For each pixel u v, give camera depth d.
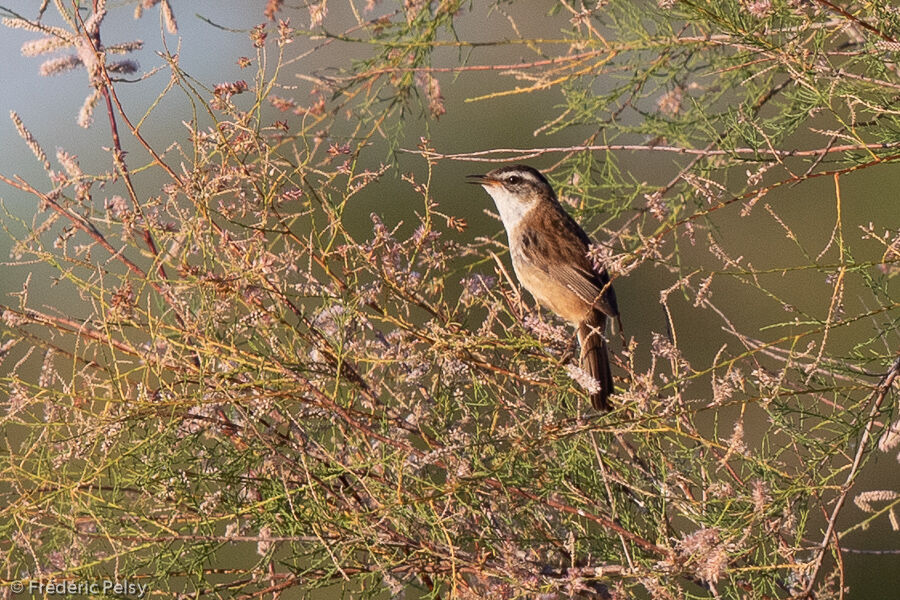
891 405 8.27
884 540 20.44
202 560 8.73
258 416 8.86
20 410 8.44
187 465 9.00
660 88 11.16
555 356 9.38
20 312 9.16
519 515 9.18
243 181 9.25
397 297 9.53
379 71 10.60
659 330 24.61
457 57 11.52
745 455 8.14
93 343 9.21
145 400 8.43
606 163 11.27
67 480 8.40
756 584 8.38
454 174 24.77
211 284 8.77
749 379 8.48
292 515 8.39
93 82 9.58
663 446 8.98
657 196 10.06
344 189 9.53
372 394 9.19
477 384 9.14
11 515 8.28
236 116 9.09
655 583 8.05
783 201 24.02
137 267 9.83
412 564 8.65
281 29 9.59
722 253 8.66
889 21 9.07
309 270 9.13
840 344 20.97
